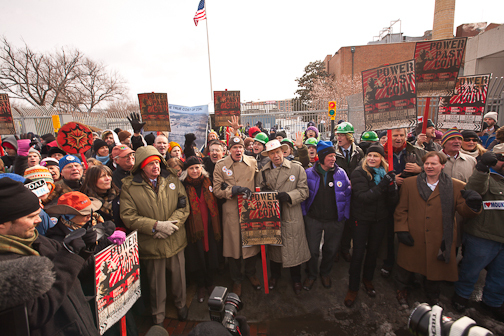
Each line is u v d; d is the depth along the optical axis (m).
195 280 3.49
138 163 2.53
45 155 5.77
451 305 2.93
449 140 3.35
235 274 3.18
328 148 2.93
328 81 31.27
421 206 2.76
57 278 1.22
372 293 3.09
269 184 3.16
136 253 2.23
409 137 4.21
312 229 3.14
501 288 2.68
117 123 12.55
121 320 2.09
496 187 2.57
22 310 0.94
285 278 3.51
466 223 2.81
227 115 6.54
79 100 26.81
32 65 23.83
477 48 10.40
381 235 2.98
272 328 2.71
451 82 3.24
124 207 2.50
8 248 1.16
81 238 1.41
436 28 21.42
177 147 4.15
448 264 2.68
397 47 29.56
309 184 3.14
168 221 2.54
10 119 5.85
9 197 1.15
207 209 3.11
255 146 4.67
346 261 3.83
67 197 1.72
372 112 2.97
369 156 2.92
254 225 2.99
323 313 2.89
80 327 1.34
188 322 2.80
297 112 10.19
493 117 5.42
